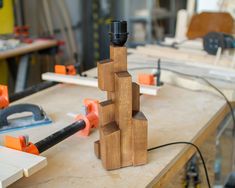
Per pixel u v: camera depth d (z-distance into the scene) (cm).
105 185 66
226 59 147
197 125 93
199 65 145
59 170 72
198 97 114
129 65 150
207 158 126
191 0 202
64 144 83
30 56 248
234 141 175
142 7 352
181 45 174
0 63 254
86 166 73
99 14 355
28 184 67
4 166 65
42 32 334
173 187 115
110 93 73
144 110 104
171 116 99
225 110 110
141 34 339
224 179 169
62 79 121
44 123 94
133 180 67
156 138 85
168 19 368
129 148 71
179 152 79
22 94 118
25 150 72
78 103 110
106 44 354
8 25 132
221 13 179
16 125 92
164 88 124
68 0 370
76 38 368
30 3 337
